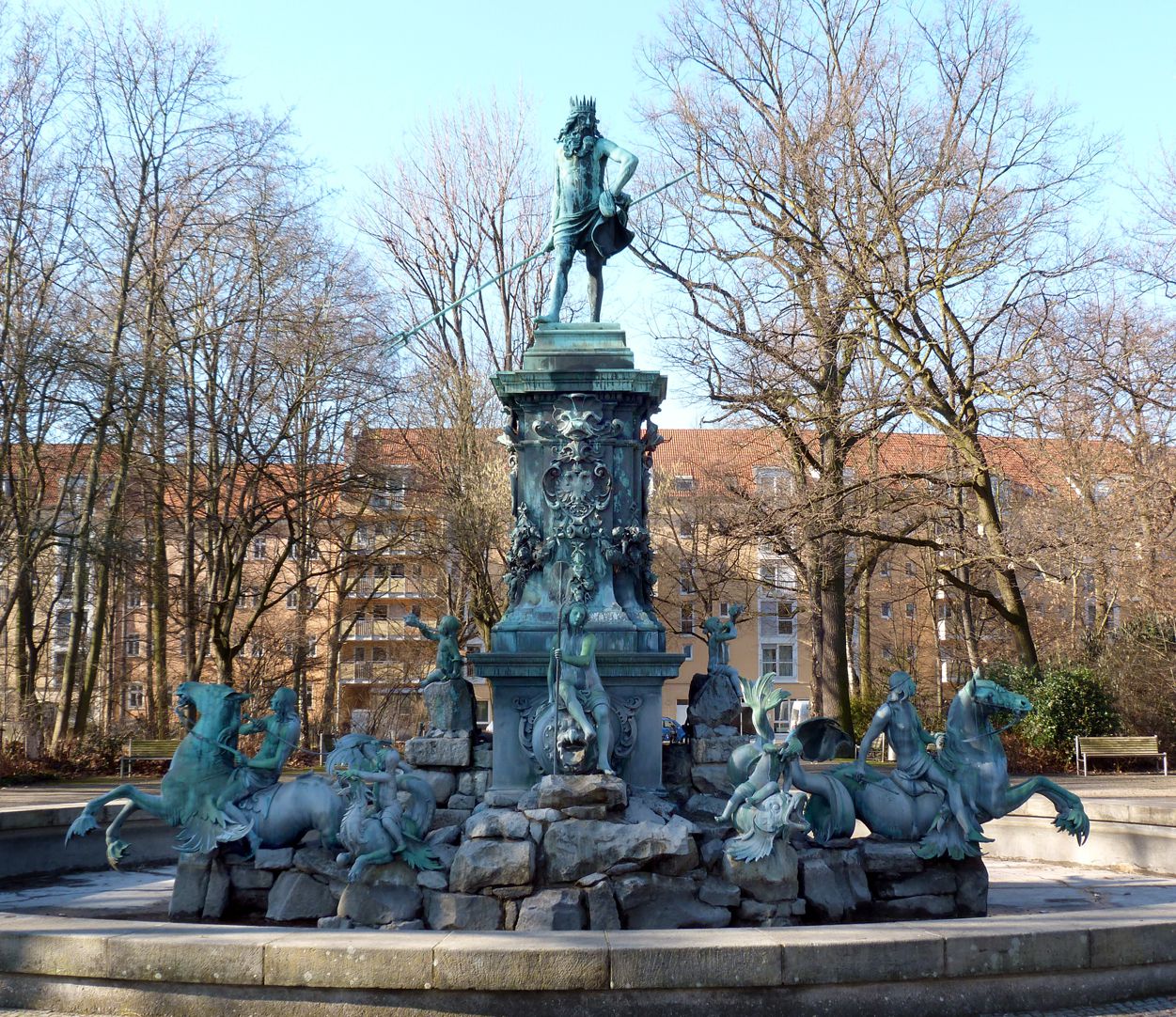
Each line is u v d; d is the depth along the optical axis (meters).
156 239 29.95
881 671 45.38
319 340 31.61
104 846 14.54
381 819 9.91
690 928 9.75
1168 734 29.89
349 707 58.31
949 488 28.86
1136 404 30.03
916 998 7.72
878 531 29.52
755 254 29.00
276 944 7.66
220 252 30.92
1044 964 7.89
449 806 12.23
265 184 31.02
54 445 32.12
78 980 7.92
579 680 11.07
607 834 9.93
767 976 7.54
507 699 12.30
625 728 12.16
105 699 42.25
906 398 27.19
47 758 28.17
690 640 54.34
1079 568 32.16
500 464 34.50
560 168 13.95
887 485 28.75
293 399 32.28
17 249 27.53
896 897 10.62
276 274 30.94
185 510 33.34
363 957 7.55
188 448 31.80
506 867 9.70
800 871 10.23
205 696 10.97
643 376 13.02
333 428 33.34
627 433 13.17
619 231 14.01
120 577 33.03
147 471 31.19
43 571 33.12
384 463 35.16
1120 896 11.87
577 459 12.93
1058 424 29.97
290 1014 7.62
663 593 41.22
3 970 8.05
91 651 33.03
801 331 28.02
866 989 7.67
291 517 33.69
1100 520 30.23
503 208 38.50
